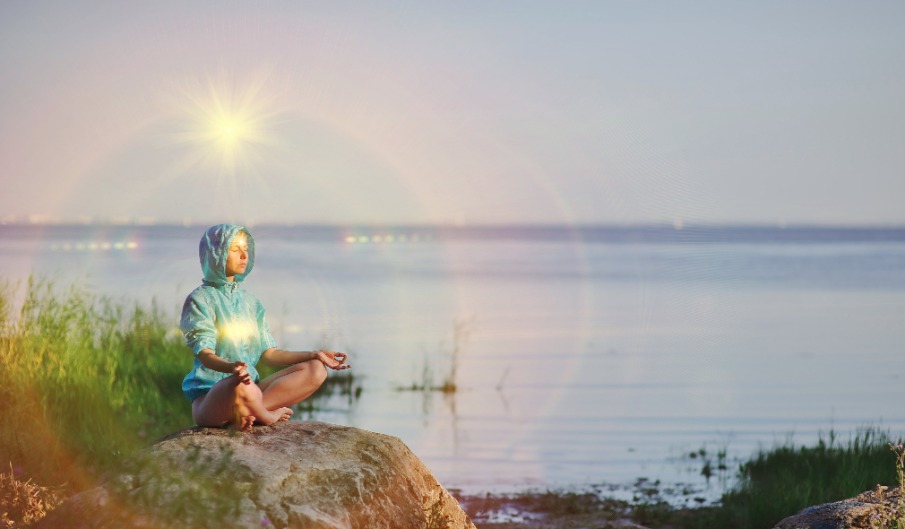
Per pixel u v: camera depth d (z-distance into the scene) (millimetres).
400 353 23078
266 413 5277
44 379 9219
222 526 4359
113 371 10961
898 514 5855
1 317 10305
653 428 14297
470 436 13430
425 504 5273
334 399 16500
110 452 8031
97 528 4383
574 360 22766
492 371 20516
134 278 41938
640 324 32344
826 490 9227
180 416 10594
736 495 9758
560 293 47156
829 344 26844
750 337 28656
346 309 35125
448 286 50469
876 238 198250
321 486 4793
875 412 15883
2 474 6172
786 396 17625
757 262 85562
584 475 11141
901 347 26094
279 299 38719
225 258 5449
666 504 9625
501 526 8594
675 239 171250
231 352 5418
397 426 14086
